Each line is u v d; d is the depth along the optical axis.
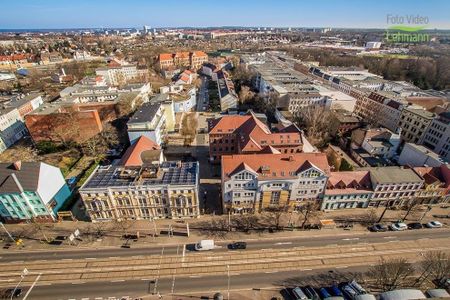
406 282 61.84
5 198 72.94
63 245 72.06
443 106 143.38
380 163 104.31
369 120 148.12
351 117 134.50
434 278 62.81
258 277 63.81
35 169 75.00
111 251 70.38
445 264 62.09
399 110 131.88
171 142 128.38
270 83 178.62
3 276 64.12
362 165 108.44
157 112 120.81
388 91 169.88
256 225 78.56
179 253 69.81
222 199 83.88
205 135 136.50
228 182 76.31
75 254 69.62
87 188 72.44
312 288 60.28
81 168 105.88
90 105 137.00
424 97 154.75
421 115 119.06
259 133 99.81
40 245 72.12
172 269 65.69
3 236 74.88
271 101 164.50
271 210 83.19
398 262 60.84
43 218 78.62
